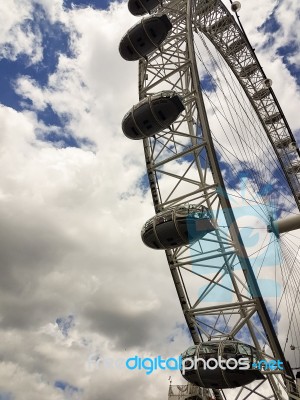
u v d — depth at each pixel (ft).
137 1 104.17
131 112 82.38
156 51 102.22
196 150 85.10
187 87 92.68
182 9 104.68
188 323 76.13
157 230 74.43
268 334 63.67
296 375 63.98
